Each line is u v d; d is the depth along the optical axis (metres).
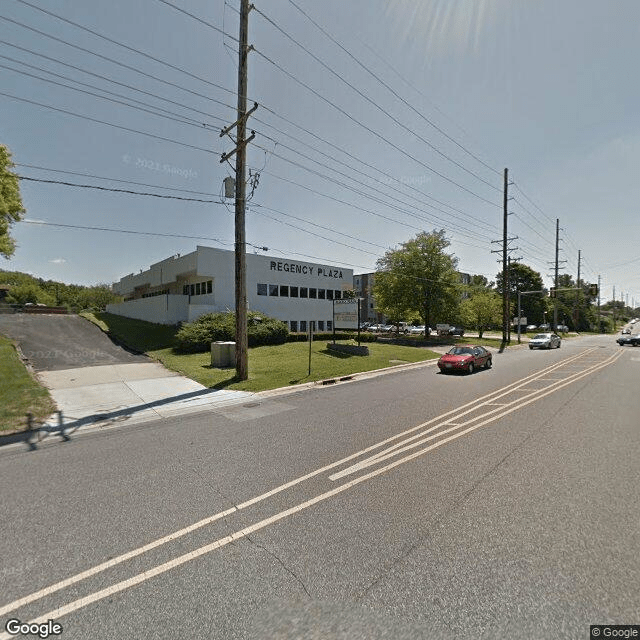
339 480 4.80
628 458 5.40
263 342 22.73
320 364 16.39
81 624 2.50
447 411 8.64
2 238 18.23
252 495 4.42
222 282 28.11
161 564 3.14
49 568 3.11
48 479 5.00
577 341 44.47
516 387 11.88
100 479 4.97
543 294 69.38
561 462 5.28
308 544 3.37
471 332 60.81
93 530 3.70
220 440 6.65
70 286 81.56
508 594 2.67
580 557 3.08
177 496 4.42
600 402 9.34
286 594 2.73
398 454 5.73
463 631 2.35
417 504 4.09
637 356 22.67
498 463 5.28
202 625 2.46
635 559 3.05
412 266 37.66
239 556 3.22
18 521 3.88
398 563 3.05
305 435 6.86
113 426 7.76
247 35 12.48
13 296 59.59
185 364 16.11
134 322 32.62
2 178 16.42
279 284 31.45
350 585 2.80
